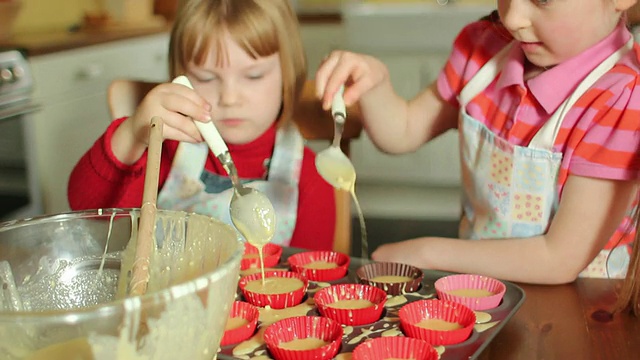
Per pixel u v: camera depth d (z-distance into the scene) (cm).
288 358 64
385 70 117
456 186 322
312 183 124
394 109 121
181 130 87
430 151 319
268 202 80
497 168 102
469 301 73
